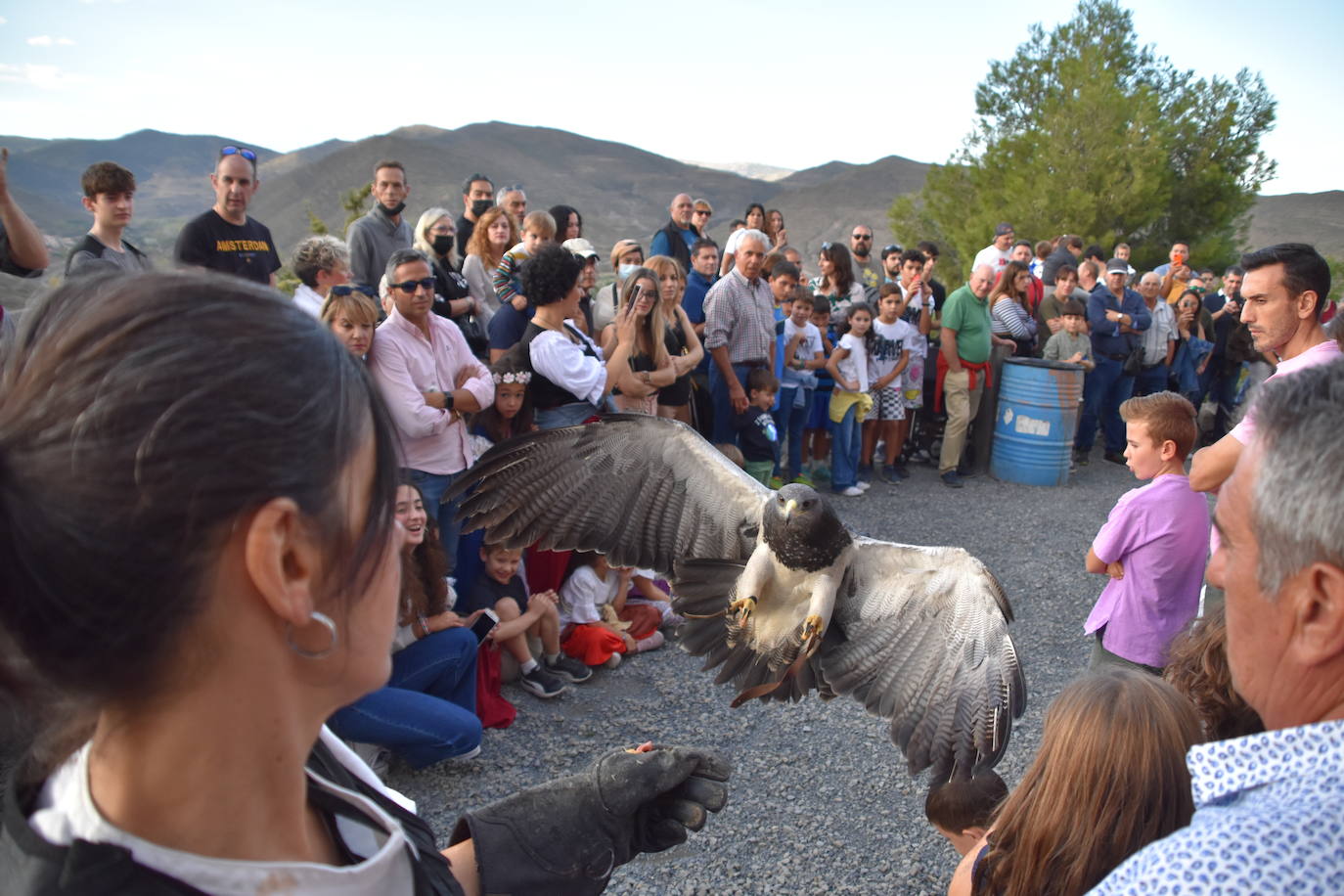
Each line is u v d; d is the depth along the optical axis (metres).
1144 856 0.96
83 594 0.69
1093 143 24.25
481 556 5.11
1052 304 11.46
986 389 10.58
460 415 5.29
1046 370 9.99
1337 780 0.92
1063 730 2.06
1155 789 1.96
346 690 0.87
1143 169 23.62
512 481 3.55
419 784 4.22
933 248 10.91
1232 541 1.10
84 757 0.82
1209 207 24.69
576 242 8.26
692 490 3.62
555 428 3.52
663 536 3.67
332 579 0.80
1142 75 27.12
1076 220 23.64
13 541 0.68
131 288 0.74
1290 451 0.99
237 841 0.82
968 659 3.27
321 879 0.84
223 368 0.71
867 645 3.46
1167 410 3.88
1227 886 0.87
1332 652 0.99
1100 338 11.20
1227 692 2.40
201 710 0.77
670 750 1.44
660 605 6.07
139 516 0.68
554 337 5.55
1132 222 23.75
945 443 10.00
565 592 5.52
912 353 9.87
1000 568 7.46
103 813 0.79
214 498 0.70
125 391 0.68
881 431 9.87
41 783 0.85
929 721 3.31
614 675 5.39
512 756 4.48
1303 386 1.02
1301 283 3.78
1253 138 24.75
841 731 4.84
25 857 0.77
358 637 0.85
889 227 27.67
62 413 0.68
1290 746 0.97
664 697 5.14
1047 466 10.13
